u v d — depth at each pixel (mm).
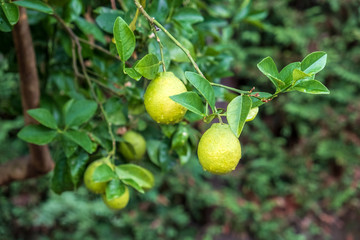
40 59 1239
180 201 3662
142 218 3295
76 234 3012
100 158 963
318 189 3732
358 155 3760
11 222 2969
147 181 927
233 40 4090
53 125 915
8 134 3213
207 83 722
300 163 3848
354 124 3826
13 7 822
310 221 3557
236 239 3432
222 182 3883
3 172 1238
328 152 3748
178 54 899
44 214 2967
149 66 725
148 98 732
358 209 3588
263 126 4066
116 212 3193
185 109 747
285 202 3732
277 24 4234
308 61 761
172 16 972
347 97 3871
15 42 1050
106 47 1154
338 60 4020
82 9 1091
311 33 4090
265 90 4180
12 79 2742
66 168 967
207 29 1269
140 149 1030
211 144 715
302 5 4340
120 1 1005
